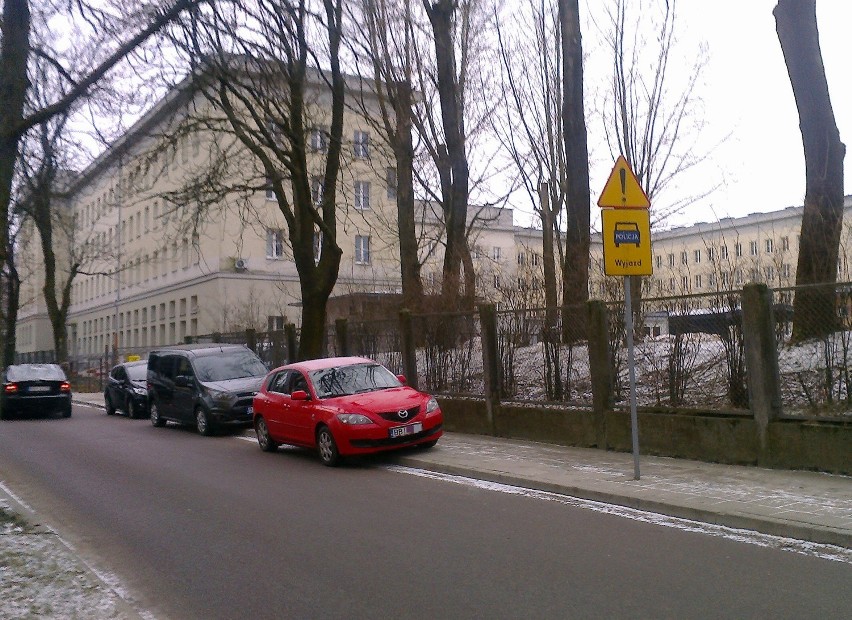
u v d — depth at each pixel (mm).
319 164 19906
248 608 5598
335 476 10938
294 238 18469
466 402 14203
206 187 16766
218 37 12422
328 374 12797
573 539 7074
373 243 36938
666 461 10367
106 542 7691
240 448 14555
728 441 9891
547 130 20906
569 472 9930
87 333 65438
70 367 38594
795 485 8453
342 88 17750
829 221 12305
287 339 20719
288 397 13031
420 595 5668
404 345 16062
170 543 7543
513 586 5789
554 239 21969
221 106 15453
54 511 9242
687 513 7738
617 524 7605
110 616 5383
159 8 10047
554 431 12445
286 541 7383
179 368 18188
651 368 11352
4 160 8656
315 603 5613
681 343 10914
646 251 9367
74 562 6738
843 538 6562
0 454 14578
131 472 11930
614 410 11586
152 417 19484
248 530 7891
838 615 5020
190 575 6465
